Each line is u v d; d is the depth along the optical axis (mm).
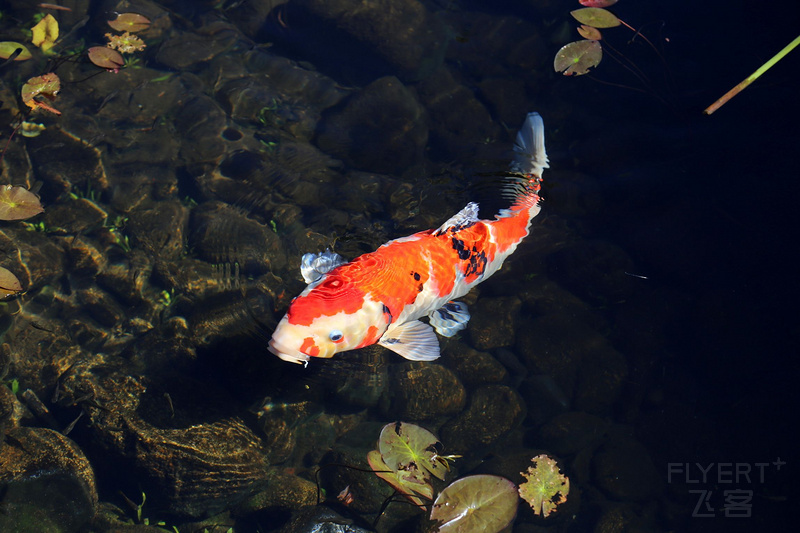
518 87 3592
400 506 3129
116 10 3576
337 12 3621
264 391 3172
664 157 3461
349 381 3211
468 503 3010
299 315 2977
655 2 3705
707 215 3398
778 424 3242
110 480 3121
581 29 3580
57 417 3137
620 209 3422
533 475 3078
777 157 3443
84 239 3312
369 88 3525
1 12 3535
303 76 3570
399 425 3078
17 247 3250
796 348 3295
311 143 3459
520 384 3330
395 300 3047
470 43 3658
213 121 3475
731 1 3697
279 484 3150
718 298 3340
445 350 3320
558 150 3488
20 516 3037
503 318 3361
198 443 3109
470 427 3260
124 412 3117
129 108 3471
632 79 3574
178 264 3297
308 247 3295
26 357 3186
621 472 3248
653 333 3350
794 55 3574
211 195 3377
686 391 3305
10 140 3365
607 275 3371
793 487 3188
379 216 3338
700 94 3537
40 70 3463
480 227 3168
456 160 3434
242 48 3598
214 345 3184
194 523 3121
